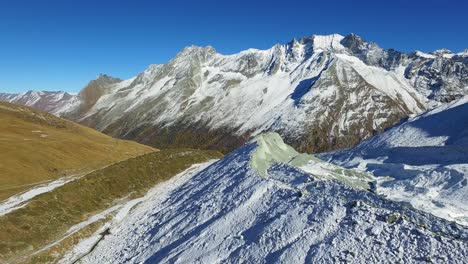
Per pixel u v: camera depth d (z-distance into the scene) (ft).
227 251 74.38
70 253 97.50
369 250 62.18
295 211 77.87
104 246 101.14
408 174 112.47
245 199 90.02
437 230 64.18
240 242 75.51
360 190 81.51
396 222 66.85
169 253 81.20
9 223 102.68
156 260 81.46
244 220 82.64
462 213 81.61
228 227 82.43
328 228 70.03
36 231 104.12
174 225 97.04
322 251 64.49
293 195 84.53
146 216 117.19
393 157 159.53
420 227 64.28
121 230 110.93
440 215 78.43
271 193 89.15
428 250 58.90
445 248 58.39
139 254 89.51
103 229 113.09
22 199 124.06
